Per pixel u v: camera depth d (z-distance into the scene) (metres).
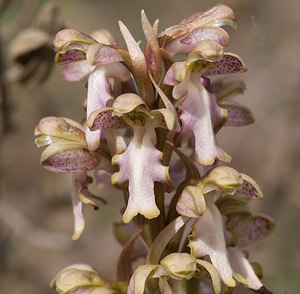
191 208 0.21
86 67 0.23
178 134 0.21
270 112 0.47
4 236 0.41
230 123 0.23
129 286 0.21
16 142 0.47
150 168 0.21
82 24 0.56
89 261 0.45
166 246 0.22
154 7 0.56
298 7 0.47
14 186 0.47
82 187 0.22
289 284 0.42
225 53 0.21
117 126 0.21
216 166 0.22
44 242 0.37
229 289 0.22
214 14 0.22
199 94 0.21
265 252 0.42
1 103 0.35
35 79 0.34
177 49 0.22
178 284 0.22
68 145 0.22
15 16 0.49
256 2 0.46
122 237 0.24
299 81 0.46
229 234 0.22
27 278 0.43
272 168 0.45
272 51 0.47
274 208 0.45
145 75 0.21
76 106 0.51
